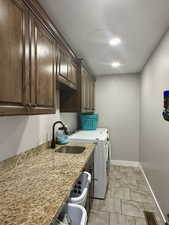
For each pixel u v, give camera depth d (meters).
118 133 3.76
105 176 2.25
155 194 2.17
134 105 3.65
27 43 1.03
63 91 2.44
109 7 1.33
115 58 2.63
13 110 0.89
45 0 1.24
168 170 1.67
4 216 0.69
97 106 3.87
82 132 2.93
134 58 2.63
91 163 1.96
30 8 1.07
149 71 2.59
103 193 2.25
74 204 0.96
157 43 2.05
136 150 3.64
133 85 3.66
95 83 3.88
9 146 1.30
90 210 1.97
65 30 1.72
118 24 1.60
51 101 1.43
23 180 1.06
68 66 1.98
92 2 1.26
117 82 3.76
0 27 0.78
